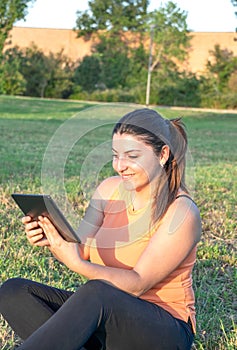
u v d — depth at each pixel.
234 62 38.31
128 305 3.01
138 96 38.50
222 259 5.85
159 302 3.19
